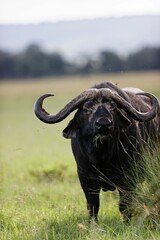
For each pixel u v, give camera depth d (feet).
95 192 90.27
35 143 213.87
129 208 86.79
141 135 91.04
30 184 122.83
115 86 88.79
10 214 93.30
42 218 88.79
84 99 83.35
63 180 125.49
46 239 80.38
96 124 79.71
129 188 88.17
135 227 80.84
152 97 86.43
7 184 123.44
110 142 84.23
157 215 83.56
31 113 432.66
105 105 82.28
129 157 87.86
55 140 212.02
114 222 86.74
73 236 80.79
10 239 81.51
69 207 92.99
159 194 84.53
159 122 96.63
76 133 86.94
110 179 89.10
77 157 89.45
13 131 287.07
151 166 86.28
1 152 180.14
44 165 144.36
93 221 83.35
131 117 85.25
